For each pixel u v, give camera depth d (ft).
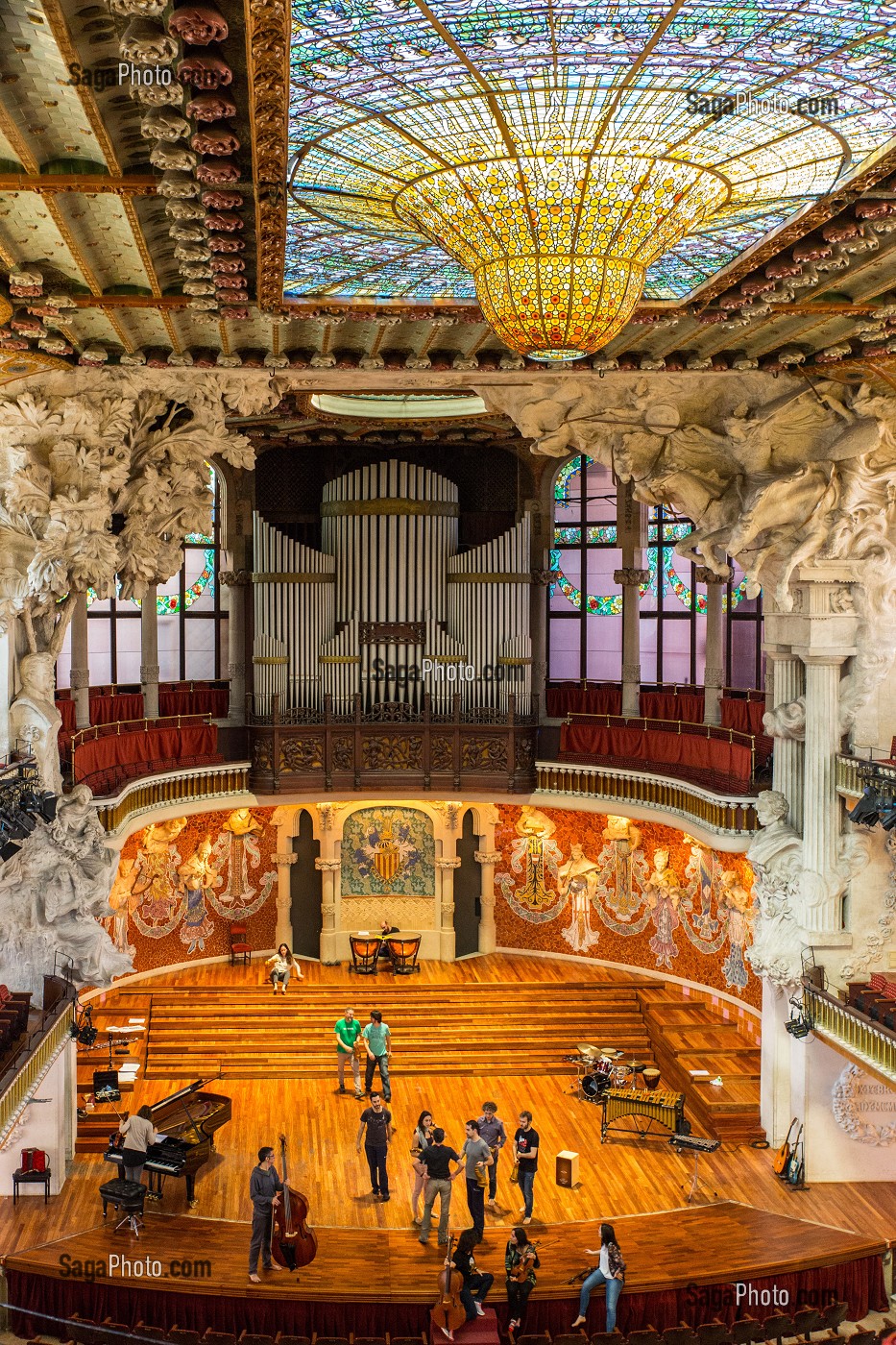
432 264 41.55
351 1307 51.62
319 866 92.68
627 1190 62.28
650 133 31.27
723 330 50.65
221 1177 62.90
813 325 49.26
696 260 41.01
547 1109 72.64
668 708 86.99
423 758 87.97
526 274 33.71
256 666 87.04
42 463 55.16
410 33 26.25
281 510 91.04
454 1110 72.02
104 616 86.69
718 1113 69.00
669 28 26.27
